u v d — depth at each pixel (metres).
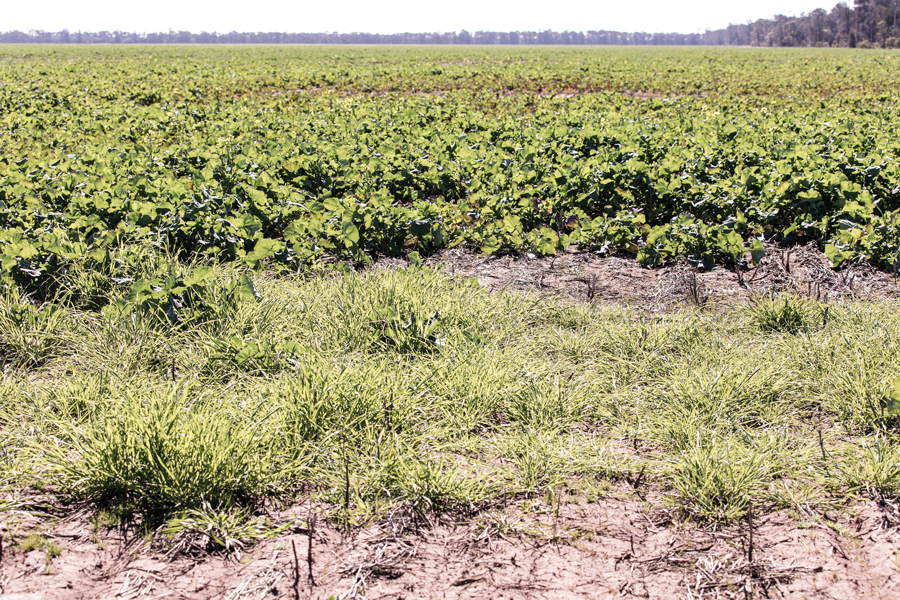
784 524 2.97
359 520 2.97
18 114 16.08
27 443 3.27
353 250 6.74
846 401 3.87
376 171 8.89
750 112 17.91
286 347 4.29
